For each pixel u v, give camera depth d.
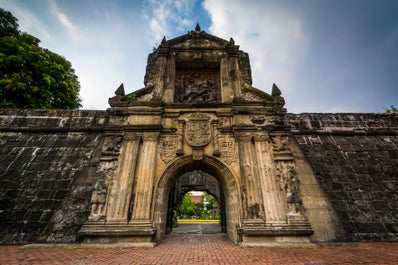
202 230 18.81
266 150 10.54
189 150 10.73
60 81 21.38
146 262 6.00
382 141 13.92
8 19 19.97
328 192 11.30
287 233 8.70
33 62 18.84
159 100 11.84
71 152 12.34
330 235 9.05
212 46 14.19
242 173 10.02
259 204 9.33
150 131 10.92
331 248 8.06
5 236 9.05
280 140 10.94
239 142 10.73
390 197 11.16
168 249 8.07
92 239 8.50
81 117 13.82
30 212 9.89
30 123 13.62
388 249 7.85
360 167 12.52
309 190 10.19
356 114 14.95
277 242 8.59
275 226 8.88
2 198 10.38
